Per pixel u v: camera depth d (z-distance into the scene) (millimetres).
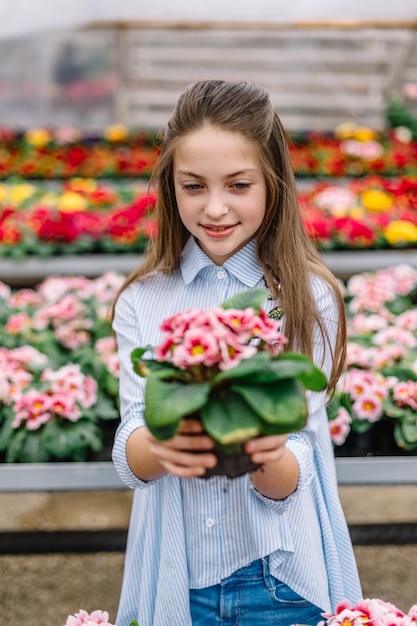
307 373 1117
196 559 1504
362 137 6734
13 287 4230
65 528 2449
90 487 2609
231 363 1082
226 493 1466
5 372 3012
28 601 2354
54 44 6676
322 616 1593
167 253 1602
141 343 1550
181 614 1486
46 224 4477
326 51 7109
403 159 6391
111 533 2477
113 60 6938
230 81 1510
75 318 3467
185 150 1398
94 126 7383
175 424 1084
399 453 2891
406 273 3709
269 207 1500
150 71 7246
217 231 1429
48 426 2834
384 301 3656
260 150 1407
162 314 1566
